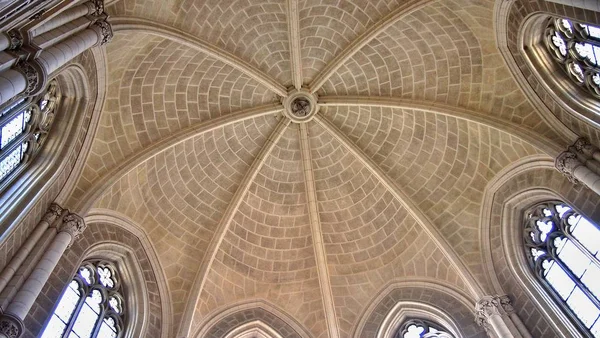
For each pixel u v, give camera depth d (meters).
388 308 24.16
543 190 21.59
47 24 14.34
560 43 20.53
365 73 25.19
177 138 24.00
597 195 19.50
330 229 26.64
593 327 18.47
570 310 19.55
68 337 18.34
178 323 22.39
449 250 23.62
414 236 25.23
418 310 23.48
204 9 21.89
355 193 26.78
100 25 16.67
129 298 21.95
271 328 24.05
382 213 26.22
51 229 18.16
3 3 9.88
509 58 21.28
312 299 25.20
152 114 23.31
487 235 23.30
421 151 25.48
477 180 23.97
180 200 24.94
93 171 21.22
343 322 24.47
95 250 20.97
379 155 26.48
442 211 24.73
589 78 19.53
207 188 25.77
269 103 26.28
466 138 23.92
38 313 17.34
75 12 15.62
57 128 19.05
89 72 19.17
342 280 25.64
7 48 13.06
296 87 25.75
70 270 19.33
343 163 27.00
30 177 17.64
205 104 24.91
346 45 24.41
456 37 22.22
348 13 23.23
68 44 15.02
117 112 22.02
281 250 26.38
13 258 16.25
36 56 13.74
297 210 26.92
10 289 15.50
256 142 26.67
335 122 26.81
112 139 22.00
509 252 22.33
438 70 23.55
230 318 24.08
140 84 22.41
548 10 18.53
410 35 23.09
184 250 24.48
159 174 24.12
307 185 26.86
